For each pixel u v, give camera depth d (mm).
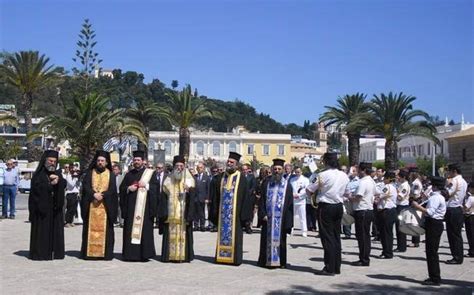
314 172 18859
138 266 11547
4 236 16125
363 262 12492
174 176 12305
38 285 9258
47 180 11961
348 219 14305
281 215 11727
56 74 48406
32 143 49688
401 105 46125
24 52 46375
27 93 47906
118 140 39312
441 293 9477
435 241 10227
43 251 11914
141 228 12234
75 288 9070
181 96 58781
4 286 9133
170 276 10414
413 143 99188
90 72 49562
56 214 12133
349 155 53562
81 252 12359
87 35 48969
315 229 20453
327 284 10062
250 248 15047
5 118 51781
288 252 14523
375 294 9281
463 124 81312
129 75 146375
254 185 17969
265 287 9617
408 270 11938
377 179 17672
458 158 60188
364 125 47156
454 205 13047
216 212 12414
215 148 104625
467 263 13305
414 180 15641
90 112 37406
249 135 104812
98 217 12273
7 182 21859
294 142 152375
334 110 55219
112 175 12484
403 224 12211
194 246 15336
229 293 9008
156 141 100938
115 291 8914
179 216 12180
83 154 38156
